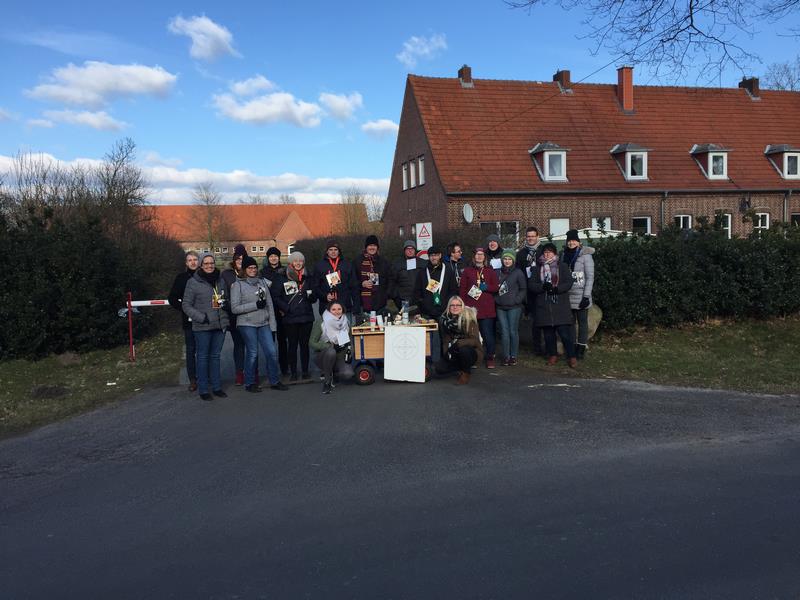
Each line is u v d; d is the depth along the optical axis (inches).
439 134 1130.0
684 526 158.6
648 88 1264.8
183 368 399.2
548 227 1098.1
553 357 369.1
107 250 484.7
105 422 280.2
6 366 410.0
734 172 1174.3
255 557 148.9
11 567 148.3
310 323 344.8
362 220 2443.4
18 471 219.0
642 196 1128.8
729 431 239.8
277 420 270.4
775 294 453.1
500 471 201.2
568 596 128.0
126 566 146.9
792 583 131.6
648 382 323.9
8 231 455.5
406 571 139.6
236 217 3720.5
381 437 240.7
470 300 361.4
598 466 203.5
